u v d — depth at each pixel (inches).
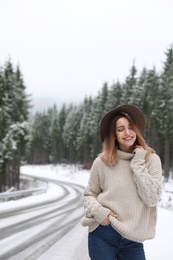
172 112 1752.0
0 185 1512.1
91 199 120.3
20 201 798.5
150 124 1866.4
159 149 2219.5
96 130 2780.5
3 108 1569.9
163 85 1797.5
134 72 2311.8
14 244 315.9
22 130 1732.3
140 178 110.7
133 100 2091.5
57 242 335.3
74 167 3501.5
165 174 1825.8
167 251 286.7
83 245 326.3
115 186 115.8
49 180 2450.8
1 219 472.4
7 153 1497.3
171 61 1811.0
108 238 115.2
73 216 554.6
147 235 115.1
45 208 668.7
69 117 4082.2
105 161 119.0
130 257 117.6
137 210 113.7
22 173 3427.7
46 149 4758.9
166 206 914.7
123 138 121.0
